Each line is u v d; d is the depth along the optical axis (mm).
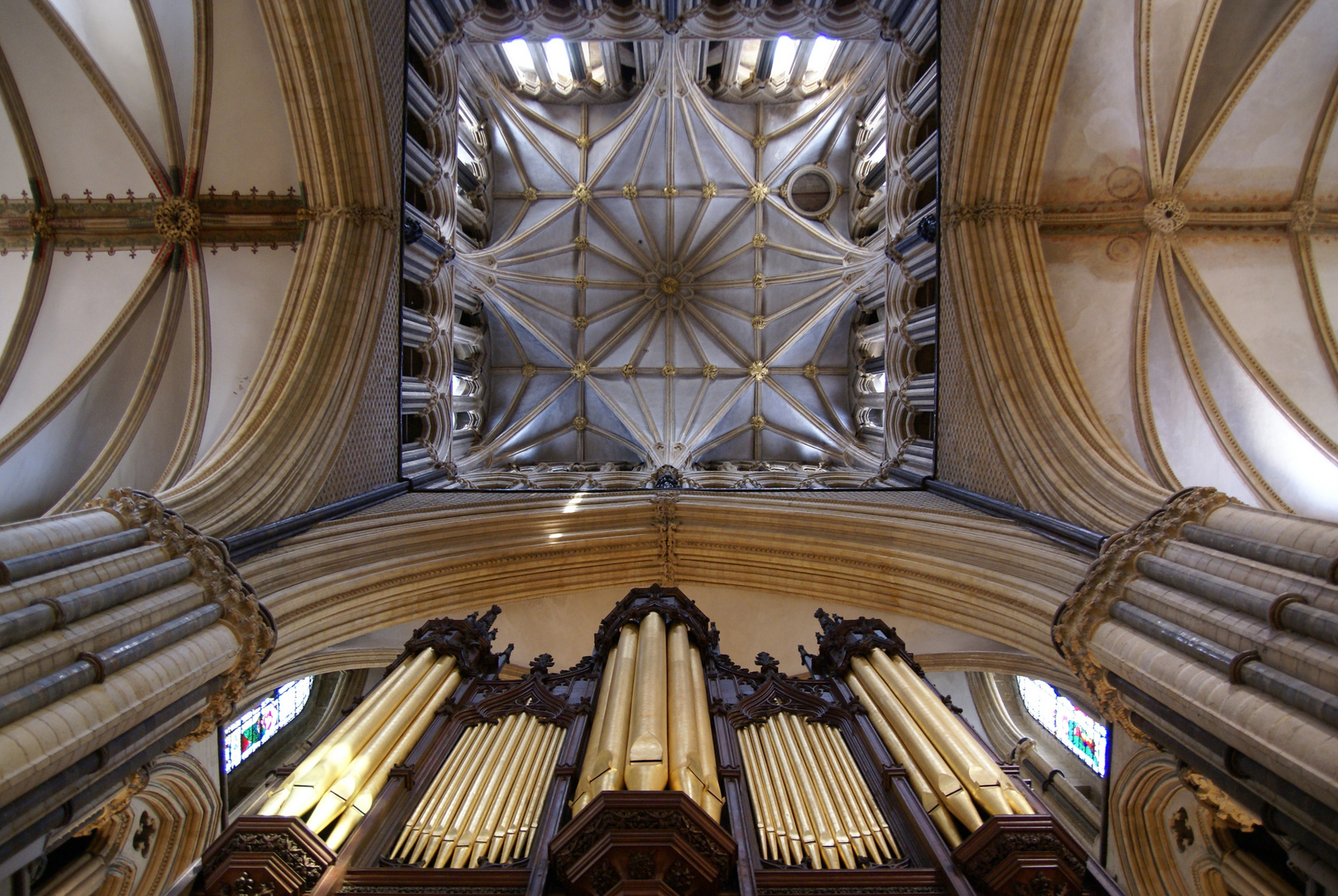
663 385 19109
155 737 5008
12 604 4305
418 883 3770
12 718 3867
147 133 9781
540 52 16141
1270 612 4523
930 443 12164
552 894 3617
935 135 11750
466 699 5672
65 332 9859
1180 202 10203
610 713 4895
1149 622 5434
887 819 4328
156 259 9961
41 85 9352
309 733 11555
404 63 11406
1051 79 9531
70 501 8812
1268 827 4609
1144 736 5852
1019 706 11828
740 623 10148
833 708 5488
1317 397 9914
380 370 10570
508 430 17938
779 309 18766
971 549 8328
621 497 10734
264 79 9648
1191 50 9359
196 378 9805
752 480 16078
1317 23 9156
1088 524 7578
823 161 17531
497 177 17438
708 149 17562
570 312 18906
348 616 7730
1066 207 10367
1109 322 10227
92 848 7148
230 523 7180
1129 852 8188
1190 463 9953
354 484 9734
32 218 9883
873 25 13203
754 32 13578
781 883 3762
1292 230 10195
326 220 10141
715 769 4500
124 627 4781
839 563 9211
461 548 9125
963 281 10289
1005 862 3652
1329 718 3877
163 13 9117
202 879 3605
